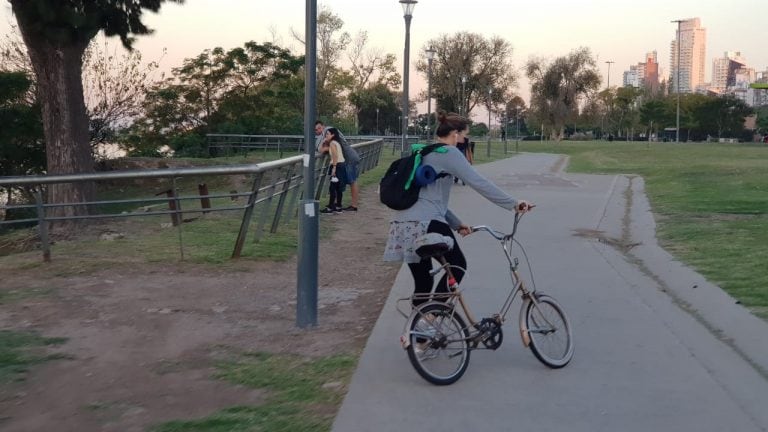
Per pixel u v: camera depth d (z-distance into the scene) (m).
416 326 4.89
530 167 30.33
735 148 58.31
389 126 86.19
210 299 7.47
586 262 9.10
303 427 4.32
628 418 4.44
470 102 74.44
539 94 86.44
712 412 4.52
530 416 4.47
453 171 5.05
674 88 142.50
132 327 6.50
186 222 12.49
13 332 6.27
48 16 14.75
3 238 11.95
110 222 12.40
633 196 17.89
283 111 38.91
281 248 10.16
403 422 4.38
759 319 6.39
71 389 5.05
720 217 13.09
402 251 5.06
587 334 6.09
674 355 5.57
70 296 7.52
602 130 111.06
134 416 4.59
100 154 28.64
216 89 37.31
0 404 4.80
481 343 5.30
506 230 11.67
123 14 16.47
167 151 35.97
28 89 23.27
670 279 8.24
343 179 14.02
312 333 6.33
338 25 54.91
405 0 22.36
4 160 24.00
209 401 4.80
